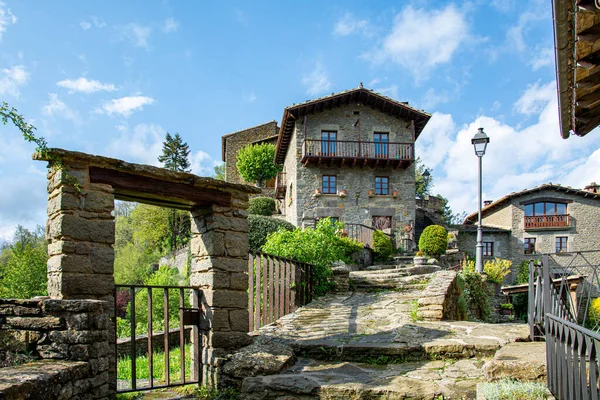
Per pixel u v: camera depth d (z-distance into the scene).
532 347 4.43
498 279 18.61
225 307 4.86
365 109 19.75
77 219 3.81
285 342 5.34
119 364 6.66
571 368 2.79
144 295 15.22
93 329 3.52
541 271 5.09
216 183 4.79
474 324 5.98
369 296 8.59
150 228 31.02
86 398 3.35
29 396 2.71
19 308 3.62
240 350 4.82
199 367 4.85
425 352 4.93
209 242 4.90
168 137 41.56
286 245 8.59
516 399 3.22
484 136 11.08
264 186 29.66
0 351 3.55
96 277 3.87
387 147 19.53
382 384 4.02
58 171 3.81
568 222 24.84
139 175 4.29
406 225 19.19
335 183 19.44
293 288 7.43
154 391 4.61
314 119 19.48
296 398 4.05
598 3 2.92
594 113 4.69
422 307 6.50
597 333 2.35
